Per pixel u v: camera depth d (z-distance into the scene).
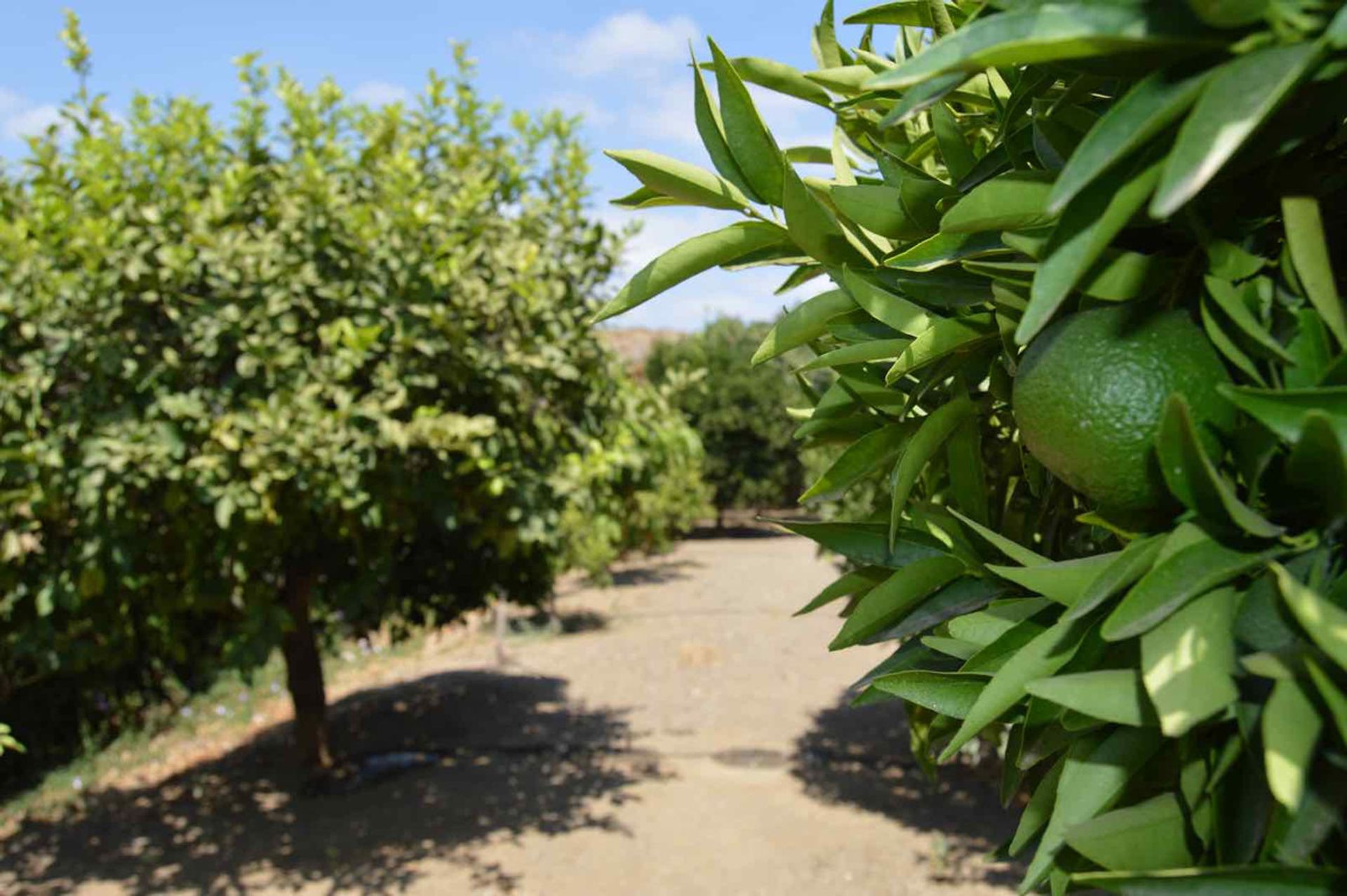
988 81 0.98
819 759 8.91
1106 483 0.70
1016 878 6.34
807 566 22.19
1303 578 0.63
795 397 27.56
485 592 8.23
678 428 7.91
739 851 6.93
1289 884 0.57
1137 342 0.70
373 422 5.55
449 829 7.44
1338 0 0.55
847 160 1.23
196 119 6.18
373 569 6.32
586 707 10.98
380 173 6.64
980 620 0.84
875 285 0.93
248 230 6.16
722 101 0.90
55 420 5.48
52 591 5.30
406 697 11.53
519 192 7.04
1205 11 0.55
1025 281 0.78
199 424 5.22
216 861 6.93
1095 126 0.58
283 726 10.36
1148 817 0.70
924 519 0.99
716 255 0.98
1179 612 0.64
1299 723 0.56
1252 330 0.64
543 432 6.24
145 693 8.14
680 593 18.44
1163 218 0.54
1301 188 0.69
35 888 6.56
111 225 5.22
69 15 5.61
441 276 5.69
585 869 6.69
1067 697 0.65
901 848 6.86
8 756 8.43
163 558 5.95
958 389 0.94
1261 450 0.64
